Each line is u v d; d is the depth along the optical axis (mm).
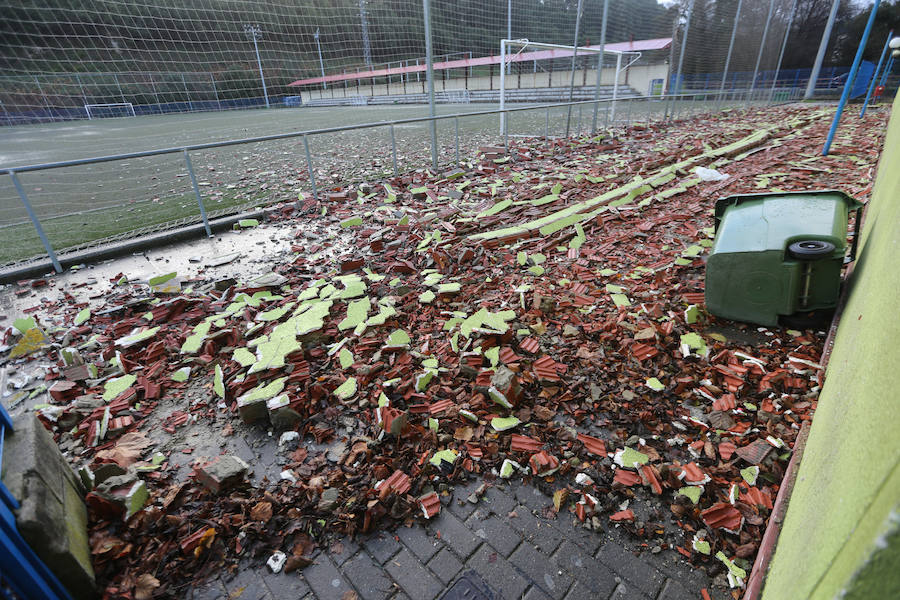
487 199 7500
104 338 3691
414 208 7125
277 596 1855
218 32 16234
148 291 4559
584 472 2352
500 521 2131
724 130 14453
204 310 4082
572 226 5844
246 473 2355
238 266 5184
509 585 1860
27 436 1845
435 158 9172
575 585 1852
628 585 1843
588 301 3957
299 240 5945
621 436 2562
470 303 4027
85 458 2557
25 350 3514
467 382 2996
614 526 2084
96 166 12273
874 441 880
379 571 1937
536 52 21172
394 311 3770
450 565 1946
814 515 1203
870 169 8023
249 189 8672
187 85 27641
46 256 5395
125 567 1928
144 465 2447
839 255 3068
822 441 1649
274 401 2678
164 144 15891
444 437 2549
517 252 5137
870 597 613
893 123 6129
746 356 3115
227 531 2084
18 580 1415
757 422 2586
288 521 2129
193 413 2885
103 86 24172
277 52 18734
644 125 15680
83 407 2846
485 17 21656
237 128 20469
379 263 4965
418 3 18797
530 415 2695
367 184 8148
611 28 28188
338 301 4090
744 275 3309
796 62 39500
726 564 1883
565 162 10219
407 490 2248
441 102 32031
